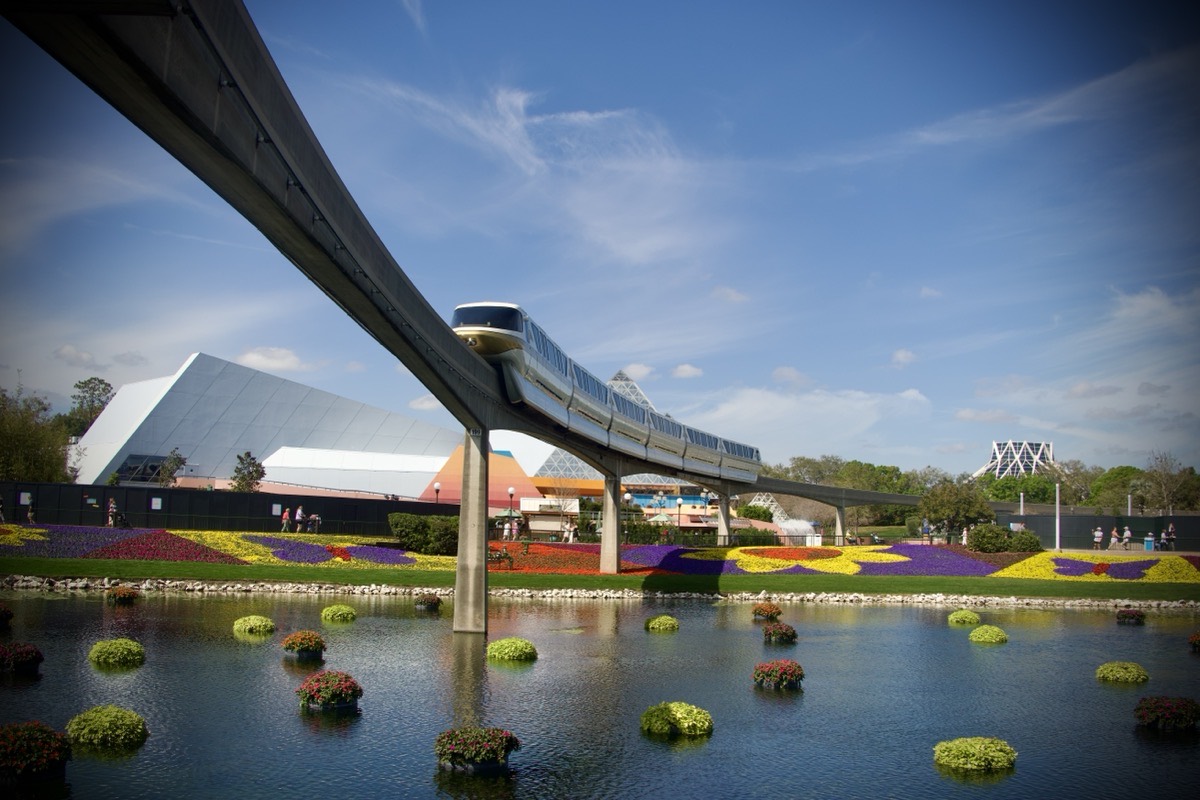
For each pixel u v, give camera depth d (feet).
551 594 227.20
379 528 277.44
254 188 67.26
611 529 253.44
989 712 117.29
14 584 193.88
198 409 366.02
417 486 382.01
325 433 405.59
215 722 100.07
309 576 218.38
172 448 358.64
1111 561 271.69
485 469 165.58
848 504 469.57
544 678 128.16
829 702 120.47
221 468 372.17
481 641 154.51
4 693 108.17
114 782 80.64
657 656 148.05
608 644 158.20
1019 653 160.86
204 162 62.64
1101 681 137.18
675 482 479.41
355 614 176.86
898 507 618.03
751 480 373.20
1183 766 95.14
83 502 242.17
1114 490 508.12
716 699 120.16
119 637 143.54
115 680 116.16
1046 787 88.02
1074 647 168.86
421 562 239.91
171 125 56.18
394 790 81.46
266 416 386.93
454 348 141.69
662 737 101.24
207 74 56.03
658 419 290.76
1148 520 352.08
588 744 97.60
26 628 148.56
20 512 237.04
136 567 209.56
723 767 91.56
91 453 352.69
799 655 153.69
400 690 118.11
